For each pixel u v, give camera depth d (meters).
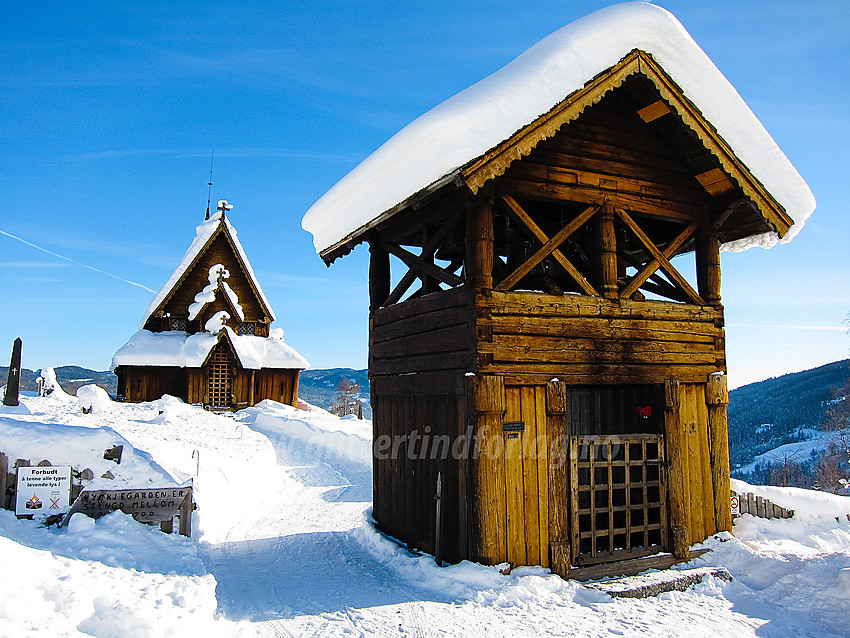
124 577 5.89
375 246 10.20
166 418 20.52
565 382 7.48
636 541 8.45
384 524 9.59
